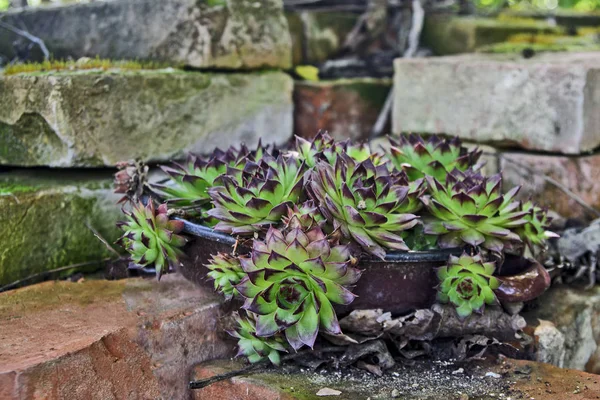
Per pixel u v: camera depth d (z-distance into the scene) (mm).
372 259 707
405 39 1091
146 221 740
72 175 871
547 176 893
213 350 743
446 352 741
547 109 889
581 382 706
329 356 725
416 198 724
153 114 882
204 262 748
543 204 897
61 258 832
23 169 888
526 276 742
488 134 923
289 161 716
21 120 854
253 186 709
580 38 1130
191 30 911
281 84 963
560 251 852
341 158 706
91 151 850
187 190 762
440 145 782
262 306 681
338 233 690
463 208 727
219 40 920
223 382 710
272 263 671
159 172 898
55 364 654
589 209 881
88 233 846
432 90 953
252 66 947
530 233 770
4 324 712
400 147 786
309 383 701
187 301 755
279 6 963
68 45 958
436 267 724
